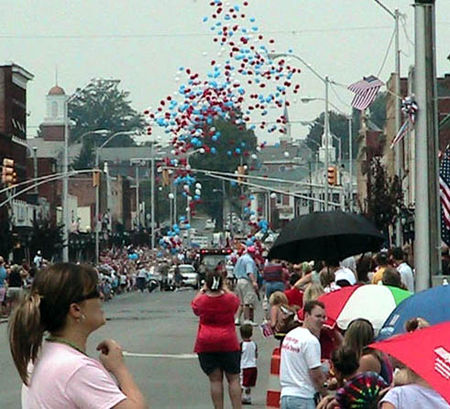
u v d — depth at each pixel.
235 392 22.89
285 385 17.17
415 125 25.97
